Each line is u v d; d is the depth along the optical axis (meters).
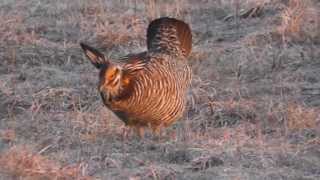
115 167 21.39
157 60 22.00
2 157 21.23
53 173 20.70
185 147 22.23
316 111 25.00
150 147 22.56
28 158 20.98
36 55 30.81
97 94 26.98
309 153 22.30
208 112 25.33
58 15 35.66
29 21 34.84
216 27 33.94
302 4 33.03
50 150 22.62
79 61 30.69
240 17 34.66
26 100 26.61
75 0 37.31
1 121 25.20
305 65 29.30
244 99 26.27
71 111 25.81
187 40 24.52
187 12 35.88
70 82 28.25
